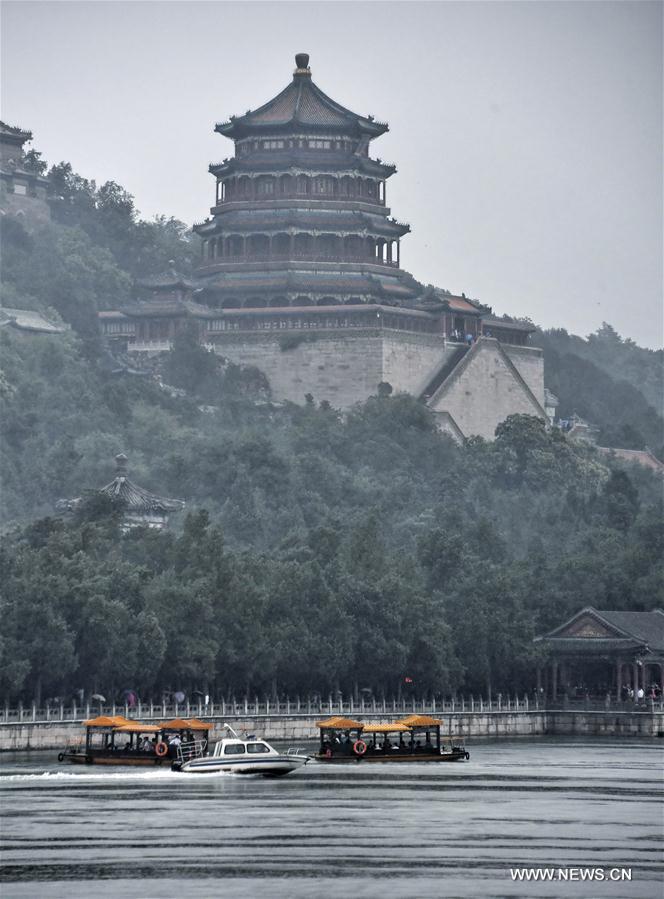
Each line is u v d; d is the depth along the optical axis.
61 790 196.75
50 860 150.88
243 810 180.62
